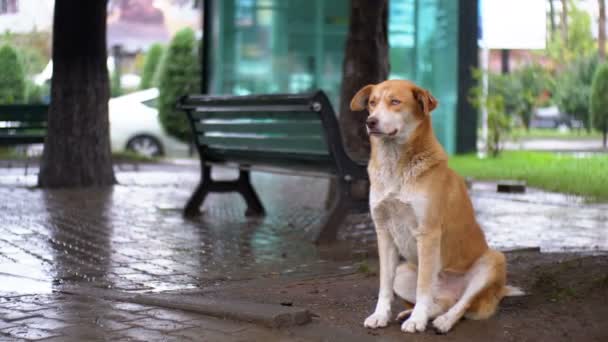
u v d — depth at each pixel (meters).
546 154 19.14
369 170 4.98
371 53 11.21
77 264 7.06
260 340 4.65
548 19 25.83
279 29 18.97
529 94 20.42
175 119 21.14
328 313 5.28
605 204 11.48
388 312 4.96
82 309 5.32
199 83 20.97
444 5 19.28
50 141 13.16
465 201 4.99
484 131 19.28
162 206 10.96
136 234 8.64
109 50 22.27
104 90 13.46
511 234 8.84
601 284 5.72
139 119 21.31
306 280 6.39
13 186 13.16
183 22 21.75
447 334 4.75
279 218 10.00
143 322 5.00
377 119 4.66
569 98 23.11
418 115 4.77
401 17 19.08
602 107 21.72
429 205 4.74
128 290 6.13
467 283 5.02
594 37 25.62
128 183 13.99
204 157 10.15
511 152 19.62
